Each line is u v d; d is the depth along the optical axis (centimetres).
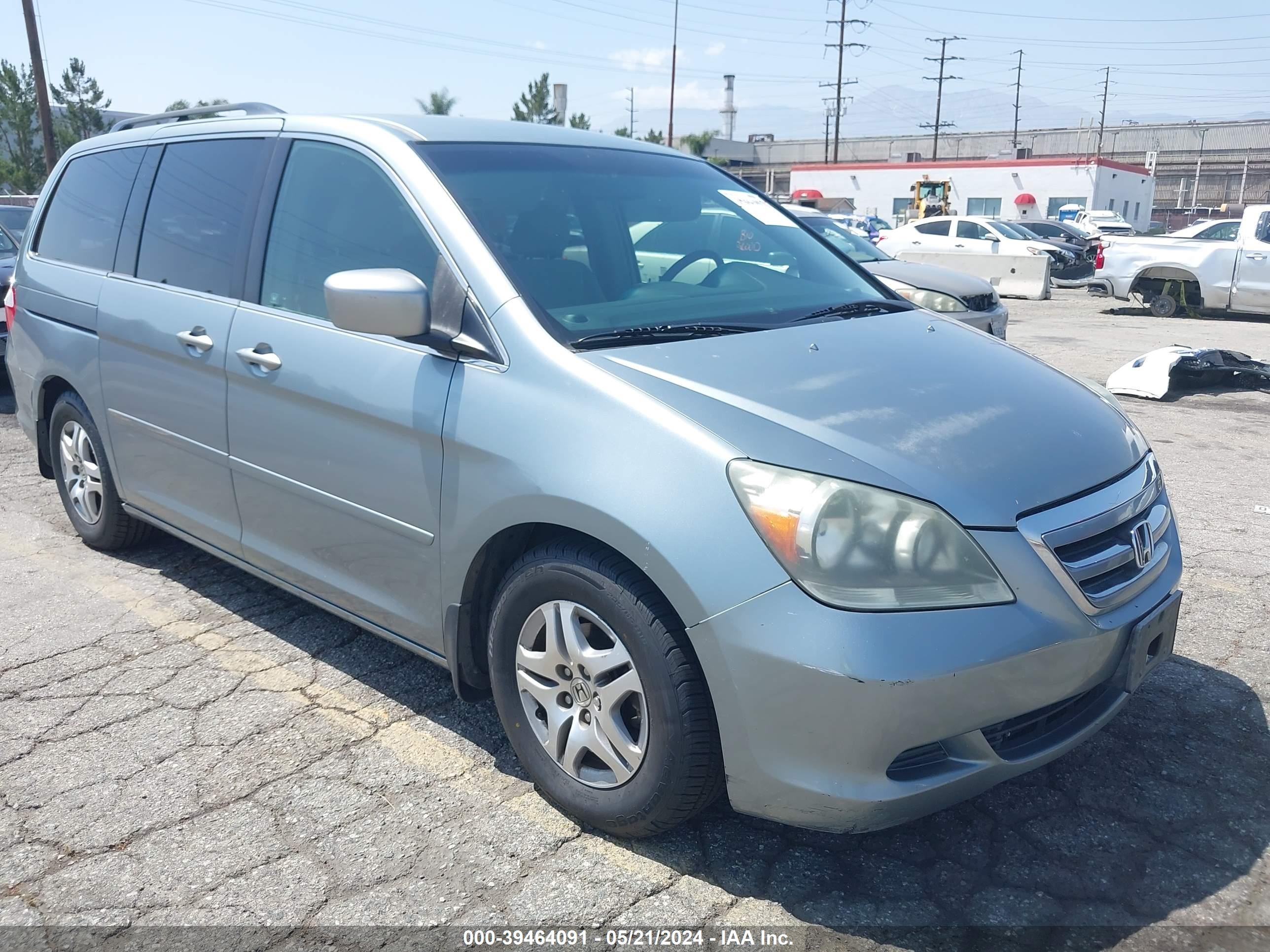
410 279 279
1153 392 865
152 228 409
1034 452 262
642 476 245
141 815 286
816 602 227
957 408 274
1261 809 290
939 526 234
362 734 328
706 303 324
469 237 298
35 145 3588
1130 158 8912
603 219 337
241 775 305
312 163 350
